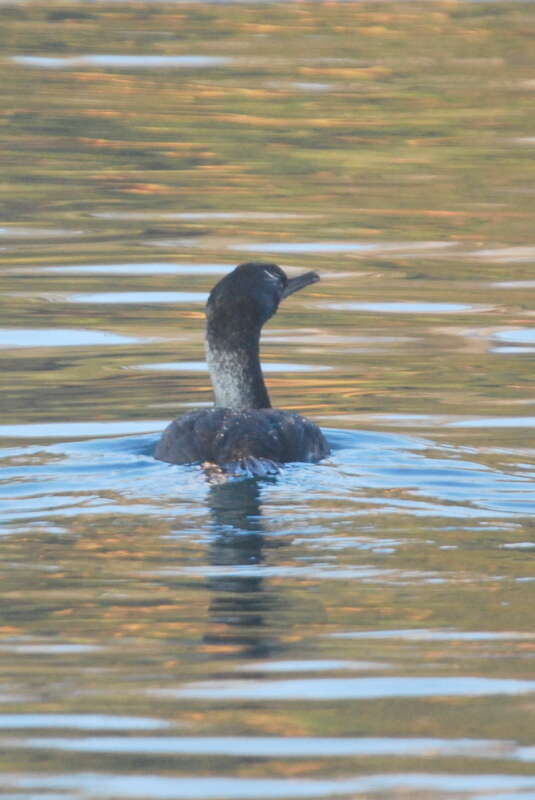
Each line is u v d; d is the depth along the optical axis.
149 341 16.53
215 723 7.14
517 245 21.05
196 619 8.41
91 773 6.61
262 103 30.28
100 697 7.41
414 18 39.59
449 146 27.30
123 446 12.38
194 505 10.37
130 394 14.47
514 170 25.62
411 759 6.76
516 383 14.94
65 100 30.28
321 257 20.31
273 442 11.38
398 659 7.91
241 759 6.76
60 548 9.54
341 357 16.05
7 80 31.97
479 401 14.28
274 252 20.50
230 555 9.41
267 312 13.11
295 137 27.81
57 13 40.03
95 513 10.24
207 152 26.75
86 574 9.08
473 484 11.14
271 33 37.56
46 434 12.94
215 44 36.16
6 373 15.21
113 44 35.94
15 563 9.26
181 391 14.58
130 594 8.73
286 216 22.58
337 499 10.54
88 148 26.80
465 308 18.00
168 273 19.41
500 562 9.29
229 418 11.58
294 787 6.47
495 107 30.31
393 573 9.10
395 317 17.70
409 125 28.80
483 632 8.21
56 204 23.17
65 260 20.03
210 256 20.20
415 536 9.82
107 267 19.70
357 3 42.06
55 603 8.66
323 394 14.60
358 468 11.52
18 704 7.32
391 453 12.13
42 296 18.39
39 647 8.05
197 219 22.36
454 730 7.02
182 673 7.69
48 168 25.38
